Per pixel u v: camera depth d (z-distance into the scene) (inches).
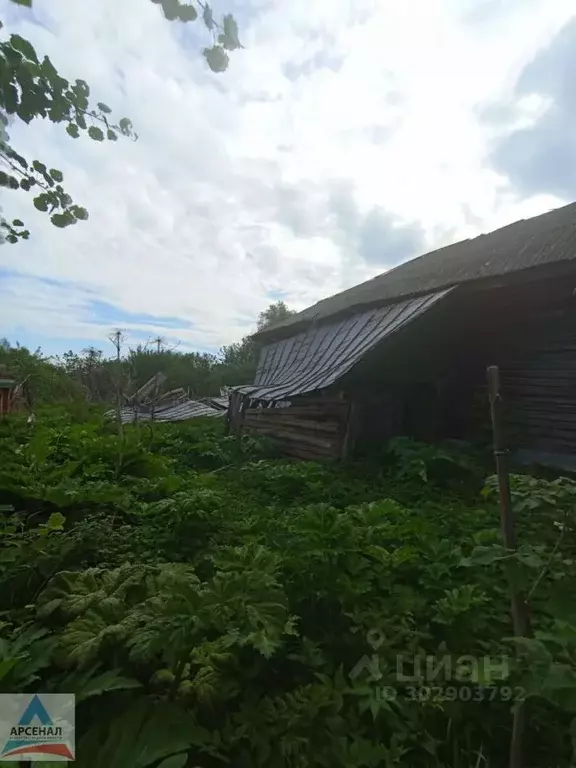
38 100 80.9
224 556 106.4
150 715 76.2
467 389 325.7
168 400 763.4
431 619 101.1
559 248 247.4
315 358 368.2
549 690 52.7
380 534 139.0
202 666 88.5
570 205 384.5
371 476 257.6
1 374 464.1
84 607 92.3
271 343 577.3
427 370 318.0
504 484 67.7
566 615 66.1
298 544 114.8
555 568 67.7
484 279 274.5
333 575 108.9
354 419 295.4
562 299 271.1
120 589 97.7
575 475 245.4
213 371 1254.9
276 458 338.0
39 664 81.4
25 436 293.7
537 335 286.4
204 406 646.5
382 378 305.7
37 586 115.0
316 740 78.4
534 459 274.7
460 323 318.7
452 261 364.5
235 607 83.7
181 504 153.8
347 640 98.9
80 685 77.0
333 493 219.5
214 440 361.4
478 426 315.6
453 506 201.0
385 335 281.9
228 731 78.6
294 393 288.4
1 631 95.7
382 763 75.7
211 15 74.1
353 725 81.7
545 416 277.6
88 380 636.7
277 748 77.5
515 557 62.2
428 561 123.4
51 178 94.1
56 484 193.6
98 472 217.8
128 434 315.3
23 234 97.6
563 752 78.0
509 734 80.4
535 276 250.8
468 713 82.3
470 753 79.2
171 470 253.9
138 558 131.2
